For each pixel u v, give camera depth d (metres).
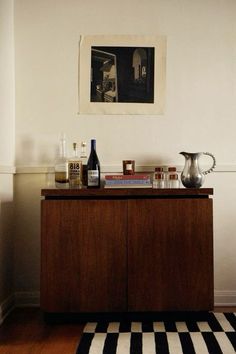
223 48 2.10
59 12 2.11
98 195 1.69
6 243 1.97
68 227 1.67
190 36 2.10
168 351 1.44
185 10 2.10
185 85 2.10
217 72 2.10
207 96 2.10
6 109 1.97
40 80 2.11
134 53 2.11
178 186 1.96
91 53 2.11
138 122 2.10
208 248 1.68
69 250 1.67
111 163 2.10
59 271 1.67
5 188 1.95
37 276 2.09
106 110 2.11
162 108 2.10
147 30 2.10
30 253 2.10
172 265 1.67
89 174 1.91
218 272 2.08
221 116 2.10
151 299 1.67
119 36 2.11
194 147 2.11
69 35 2.11
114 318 1.75
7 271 1.98
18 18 2.11
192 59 2.10
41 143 2.11
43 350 1.47
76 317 1.74
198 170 1.88
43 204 1.67
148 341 1.53
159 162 2.10
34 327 1.73
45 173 2.11
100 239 1.67
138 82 2.11
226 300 2.07
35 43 2.11
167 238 1.67
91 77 2.11
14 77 2.10
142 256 1.67
